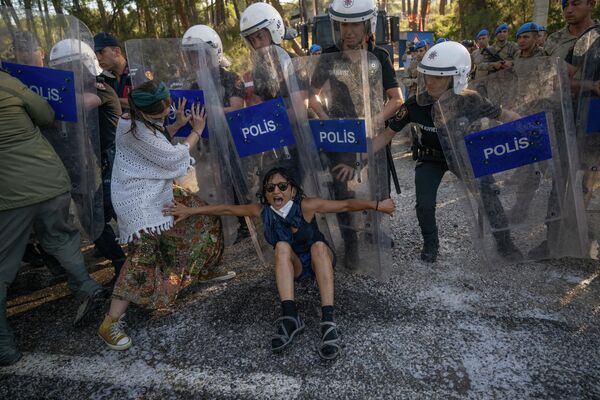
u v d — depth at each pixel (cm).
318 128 257
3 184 216
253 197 284
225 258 336
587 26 296
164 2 1166
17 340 247
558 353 208
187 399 197
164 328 249
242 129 266
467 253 310
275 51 247
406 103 277
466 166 259
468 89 244
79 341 244
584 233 263
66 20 244
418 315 243
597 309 238
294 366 212
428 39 1266
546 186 257
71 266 250
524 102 241
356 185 262
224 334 239
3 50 251
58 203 237
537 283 267
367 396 190
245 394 197
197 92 269
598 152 253
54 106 257
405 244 332
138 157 231
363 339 226
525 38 439
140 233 233
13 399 204
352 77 237
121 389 206
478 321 234
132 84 279
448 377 198
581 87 245
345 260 290
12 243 228
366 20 247
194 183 298
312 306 258
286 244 236
